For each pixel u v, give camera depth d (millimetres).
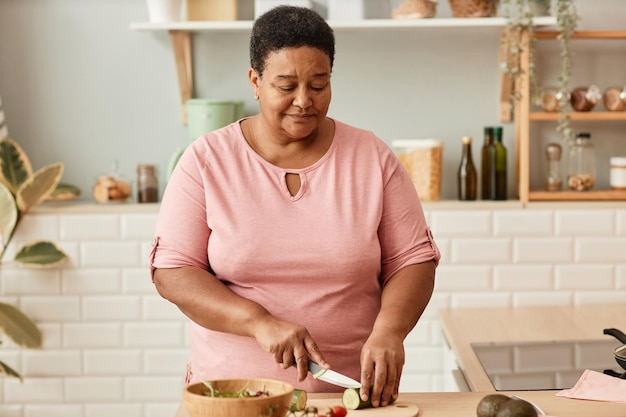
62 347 3760
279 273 1990
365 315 2043
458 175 3768
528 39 3584
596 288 3695
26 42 3889
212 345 2021
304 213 2008
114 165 3797
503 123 3871
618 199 3686
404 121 3885
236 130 2086
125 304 3738
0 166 3660
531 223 3664
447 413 1794
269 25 1920
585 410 1808
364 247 1991
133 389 3770
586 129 3879
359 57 3865
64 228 3703
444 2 3818
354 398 1790
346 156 2064
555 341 2941
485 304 3699
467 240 3674
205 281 1960
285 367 1817
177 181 2053
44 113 3910
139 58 3891
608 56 3848
